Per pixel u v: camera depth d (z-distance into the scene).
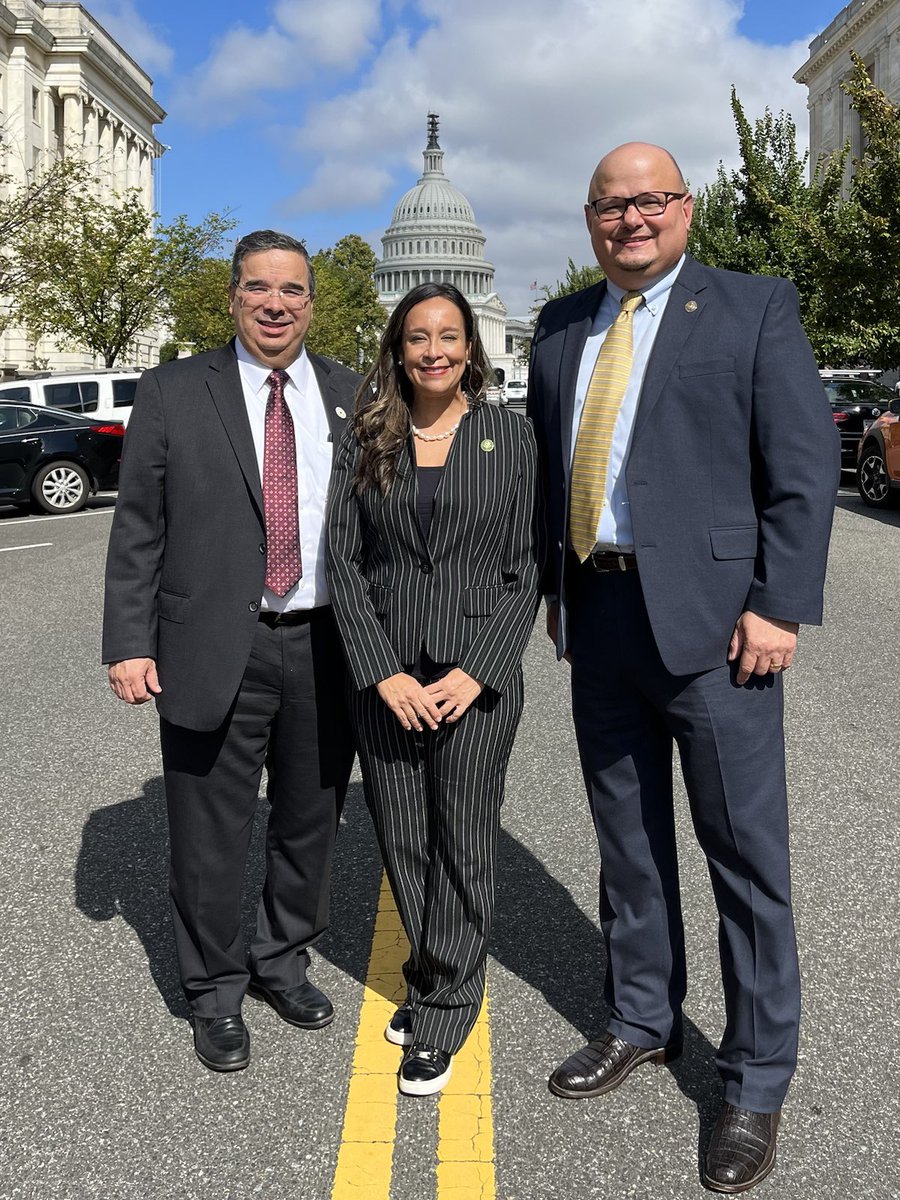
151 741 5.84
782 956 2.78
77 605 9.35
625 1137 2.71
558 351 3.03
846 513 14.83
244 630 3.08
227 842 3.14
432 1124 2.76
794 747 5.54
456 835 2.98
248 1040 3.09
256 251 3.05
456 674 2.89
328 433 3.24
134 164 67.25
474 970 3.02
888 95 47.72
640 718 2.99
